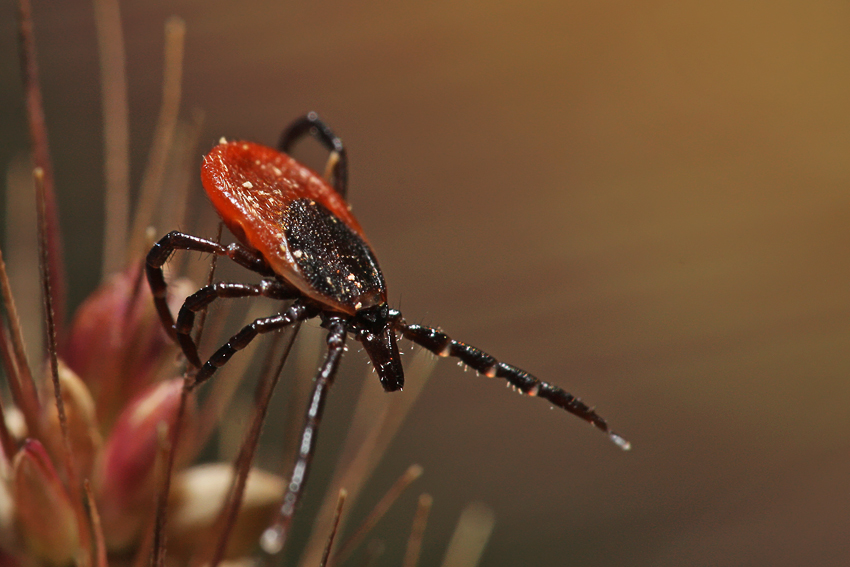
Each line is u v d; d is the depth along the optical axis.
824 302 0.08
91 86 0.07
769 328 0.08
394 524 0.07
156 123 0.08
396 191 0.08
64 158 0.07
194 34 0.08
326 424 0.07
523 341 0.08
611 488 0.07
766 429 0.08
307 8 0.08
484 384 0.08
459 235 0.08
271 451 0.05
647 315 0.08
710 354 0.08
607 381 0.08
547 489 0.07
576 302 0.08
